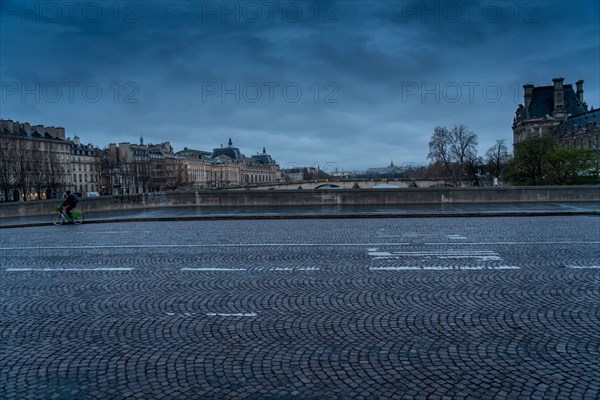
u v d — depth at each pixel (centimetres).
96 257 1511
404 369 616
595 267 1216
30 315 880
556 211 2758
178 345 713
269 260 1386
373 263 1313
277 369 624
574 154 6425
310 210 3147
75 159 13275
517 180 7525
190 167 18725
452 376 595
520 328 761
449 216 2747
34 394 569
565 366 618
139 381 598
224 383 587
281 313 862
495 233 1933
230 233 2100
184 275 1203
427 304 904
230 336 747
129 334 766
